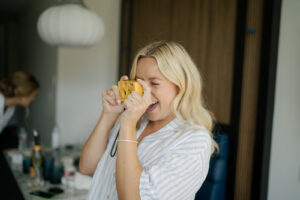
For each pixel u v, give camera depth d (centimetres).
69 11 164
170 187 73
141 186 73
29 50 480
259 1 154
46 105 348
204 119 90
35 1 408
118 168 75
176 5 220
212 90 188
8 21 641
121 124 79
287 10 147
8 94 227
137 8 270
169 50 85
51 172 175
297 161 146
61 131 293
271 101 152
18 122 539
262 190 155
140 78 88
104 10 289
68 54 288
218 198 165
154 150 87
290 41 146
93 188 97
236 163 165
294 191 149
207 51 191
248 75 160
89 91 298
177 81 84
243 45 162
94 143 102
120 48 293
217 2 182
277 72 153
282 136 152
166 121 94
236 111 166
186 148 80
